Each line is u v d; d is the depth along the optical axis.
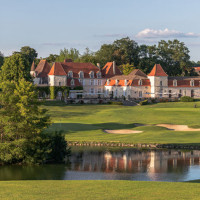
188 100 135.88
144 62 190.12
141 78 145.50
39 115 50.28
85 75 150.00
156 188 29.06
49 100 126.44
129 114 99.25
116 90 147.88
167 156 52.34
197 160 49.59
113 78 151.88
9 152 47.28
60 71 140.12
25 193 27.69
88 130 71.56
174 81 148.62
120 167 45.84
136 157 51.88
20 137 48.66
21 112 47.81
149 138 64.75
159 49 195.88
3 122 47.59
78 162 48.94
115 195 26.84
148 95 145.88
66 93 140.38
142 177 40.97
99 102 132.38
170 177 40.78
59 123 78.31
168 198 25.91
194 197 26.17
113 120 89.00
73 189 29.00
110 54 189.88
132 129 74.56
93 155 53.47
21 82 49.06
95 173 43.03
